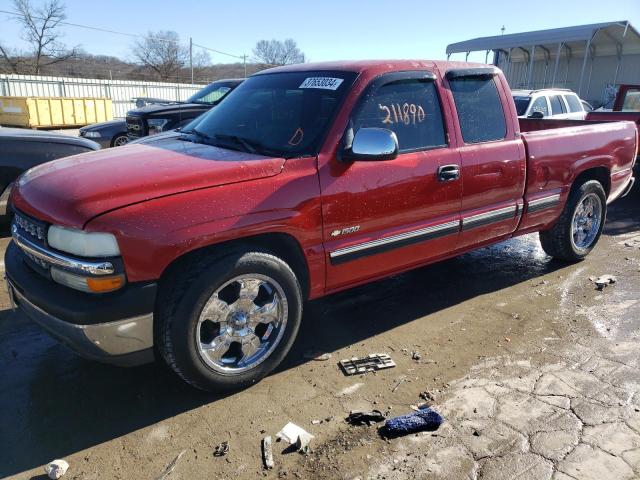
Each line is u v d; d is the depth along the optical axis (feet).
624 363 11.46
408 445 8.82
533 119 21.89
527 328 13.14
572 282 16.30
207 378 9.75
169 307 9.10
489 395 10.22
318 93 11.65
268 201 9.80
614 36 83.25
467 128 13.21
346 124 10.96
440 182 12.42
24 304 9.71
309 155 10.53
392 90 11.90
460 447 8.77
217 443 8.90
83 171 9.90
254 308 10.13
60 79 112.47
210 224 9.17
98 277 8.55
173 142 12.28
